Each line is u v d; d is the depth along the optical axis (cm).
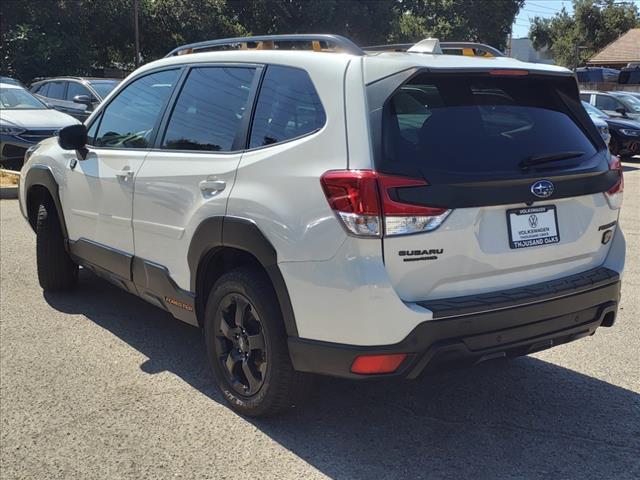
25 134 1060
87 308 523
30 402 369
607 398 382
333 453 322
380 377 288
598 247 353
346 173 283
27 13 2947
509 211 308
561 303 321
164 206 385
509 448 328
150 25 3647
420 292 291
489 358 306
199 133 379
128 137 440
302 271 298
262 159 326
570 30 6388
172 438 334
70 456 317
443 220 287
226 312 352
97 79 1416
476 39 5053
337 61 313
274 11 4075
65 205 495
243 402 349
